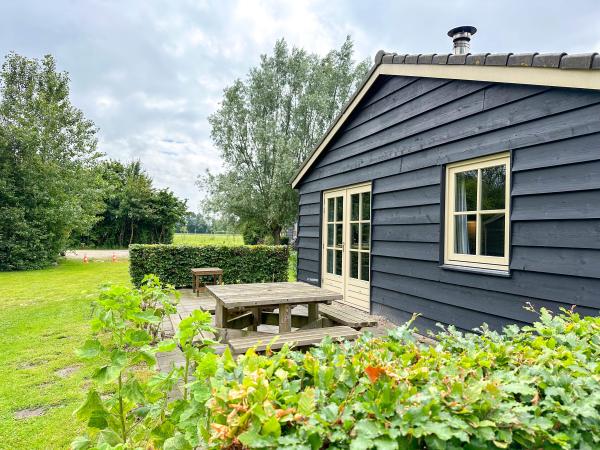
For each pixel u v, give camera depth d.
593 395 1.12
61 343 4.07
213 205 14.52
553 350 1.49
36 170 11.97
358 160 5.39
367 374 1.14
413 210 4.28
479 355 1.42
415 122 4.25
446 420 0.96
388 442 0.88
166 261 7.70
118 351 1.55
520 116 3.05
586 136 2.60
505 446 0.92
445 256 3.83
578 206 2.65
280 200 14.16
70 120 12.98
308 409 0.99
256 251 8.42
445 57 3.62
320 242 6.50
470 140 3.54
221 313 3.60
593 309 2.56
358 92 5.14
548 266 2.84
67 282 8.91
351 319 3.55
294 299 3.19
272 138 14.39
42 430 2.30
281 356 1.34
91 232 21.44
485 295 3.36
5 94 12.05
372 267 5.02
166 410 1.81
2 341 4.15
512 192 3.12
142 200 22.72
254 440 0.90
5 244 11.17
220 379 1.21
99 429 1.59
